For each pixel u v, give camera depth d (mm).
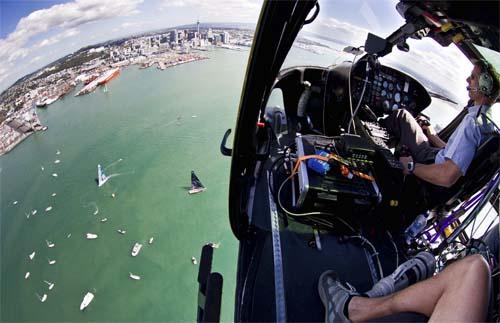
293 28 1709
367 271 2604
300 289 2406
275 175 3164
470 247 2287
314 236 2721
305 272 2506
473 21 1778
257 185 3092
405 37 3025
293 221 2814
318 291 2355
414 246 2904
